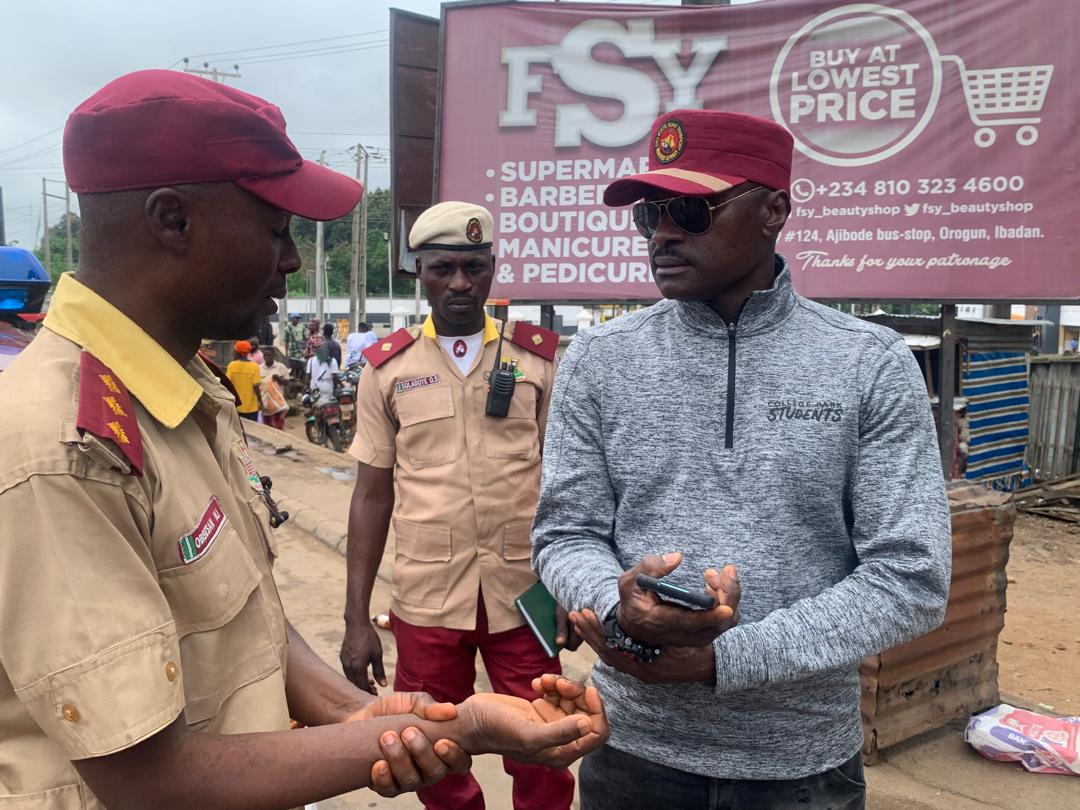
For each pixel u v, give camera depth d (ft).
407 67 17.44
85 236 3.54
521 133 16.56
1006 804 9.54
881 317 22.88
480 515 8.41
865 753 10.37
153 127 3.36
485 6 16.55
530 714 3.78
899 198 15.16
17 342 10.46
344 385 42.29
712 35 15.67
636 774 5.42
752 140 5.07
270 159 3.56
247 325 3.83
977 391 25.29
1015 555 21.79
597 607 4.83
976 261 14.92
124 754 3.06
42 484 3.00
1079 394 29.22
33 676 2.99
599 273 16.49
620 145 16.17
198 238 3.49
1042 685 13.98
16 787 3.26
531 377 8.80
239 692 3.78
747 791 5.15
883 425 4.95
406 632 8.55
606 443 5.49
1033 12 14.25
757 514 5.00
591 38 16.15
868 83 15.08
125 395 3.36
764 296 5.20
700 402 5.19
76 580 3.01
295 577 17.79
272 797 3.34
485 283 8.80
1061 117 14.30
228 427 4.17
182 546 3.46
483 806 8.56
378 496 9.05
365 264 128.77
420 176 17.71
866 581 4.78
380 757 3.51
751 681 4.53
